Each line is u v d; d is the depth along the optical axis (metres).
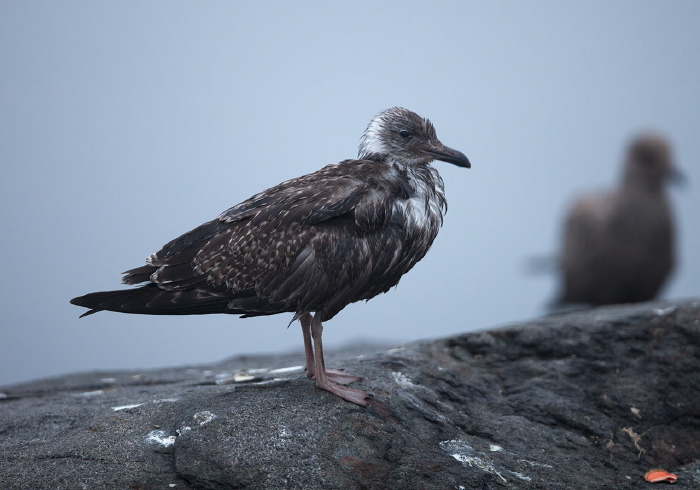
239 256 10.72
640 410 11.62
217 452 9.32
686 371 12.50
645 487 10.08
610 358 12.84
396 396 10.82
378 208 10.80
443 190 12.14
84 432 10.05
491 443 10.41
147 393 11.98
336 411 10.14
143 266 11.29
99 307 10.78
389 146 11.95
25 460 9.45
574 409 11.48
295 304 10.69
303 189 10.98
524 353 13.12
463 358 12.88
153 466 9.28
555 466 10.11
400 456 9.63
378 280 11.09
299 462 9.23
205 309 10.84
